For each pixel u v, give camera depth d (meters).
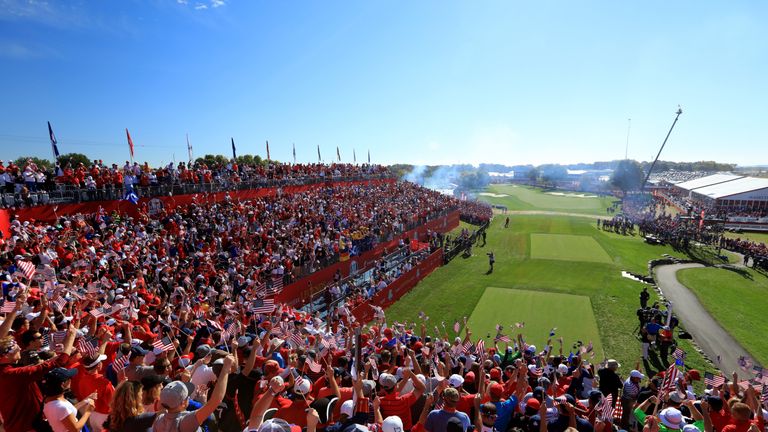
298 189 42.41
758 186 74.00
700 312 26.14
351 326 15.98
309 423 4.71
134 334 9.88
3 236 19.00
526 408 7.61
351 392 6.72
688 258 41.97
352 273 29.12
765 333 22.86
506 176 173.75
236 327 10.20
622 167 121.69
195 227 26.42
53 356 6.43
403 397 6.75
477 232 50.12
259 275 21.98
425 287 30.83
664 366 18.38
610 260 39.22
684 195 104.31
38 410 5.64
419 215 45.88
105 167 27.36
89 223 24.19
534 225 60.88
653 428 6.40
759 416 7.89
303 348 9.09
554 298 27.50
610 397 8.07
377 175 60.69
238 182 34.88
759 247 43.25
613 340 21.02
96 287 12.50
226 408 6.19
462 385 8.76
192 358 9.12
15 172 22.75
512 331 22.14
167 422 4.27
